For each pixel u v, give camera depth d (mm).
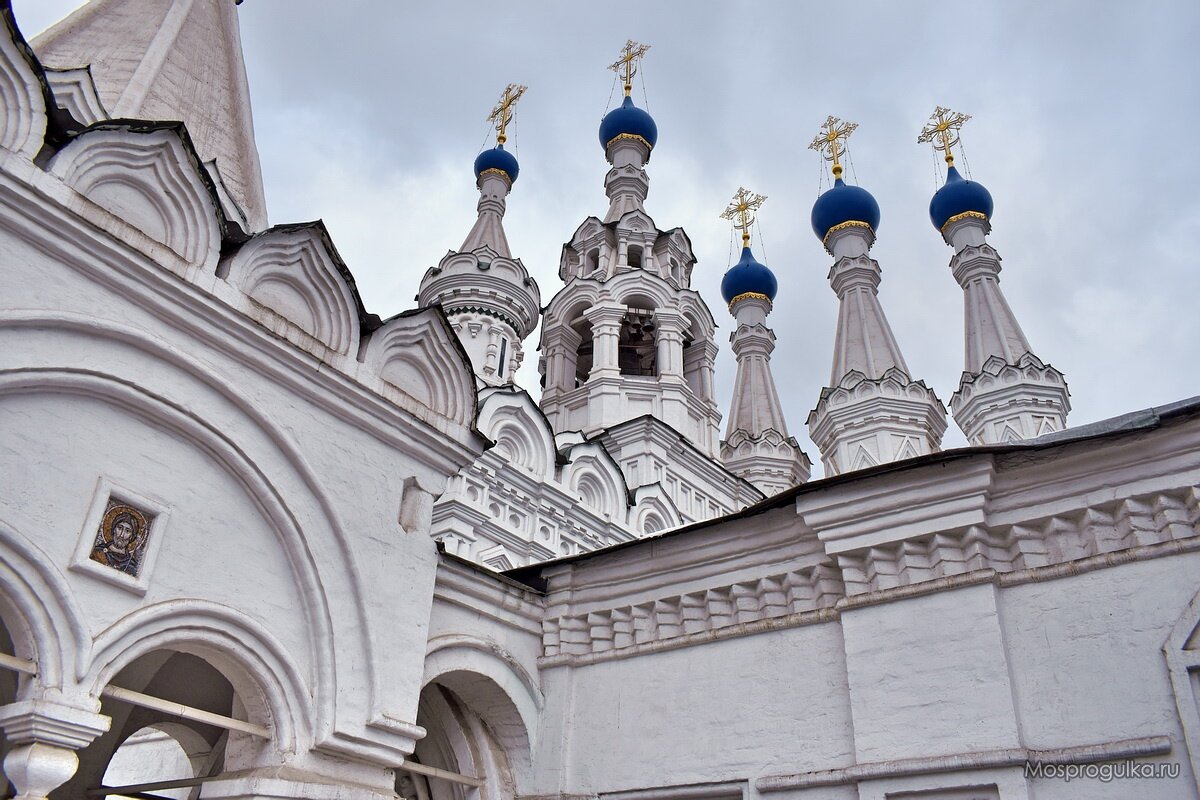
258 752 5402
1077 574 5793
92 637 4602
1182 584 5438
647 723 7180
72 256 4812
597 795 7145
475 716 7621
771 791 6395
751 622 7008
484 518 13766
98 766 7117
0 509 4395
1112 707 5387
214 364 5445
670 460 18734
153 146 5320
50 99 4883
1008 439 19688
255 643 5371
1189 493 5617
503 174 26000
